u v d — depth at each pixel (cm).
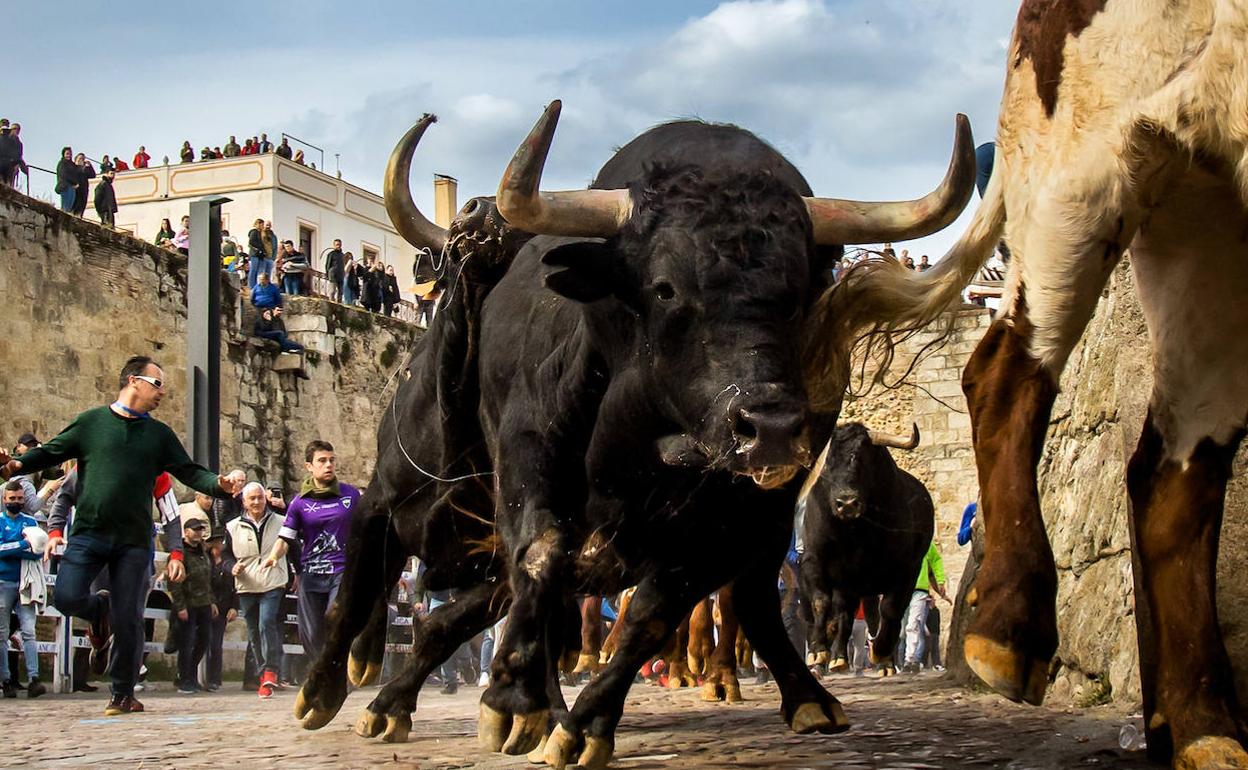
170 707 1076
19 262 2234
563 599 532
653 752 575
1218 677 440
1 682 1234
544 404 540
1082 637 741
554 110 480
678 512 523
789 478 438
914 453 2830
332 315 2970
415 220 663
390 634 1678
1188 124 398
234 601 1452
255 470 2717
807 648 1487
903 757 521
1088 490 780
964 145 514
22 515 1255
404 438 697
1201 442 466
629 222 480
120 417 911
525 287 586
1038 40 434
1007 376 444
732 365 448
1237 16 381
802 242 473
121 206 5231
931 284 498
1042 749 525
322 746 650
